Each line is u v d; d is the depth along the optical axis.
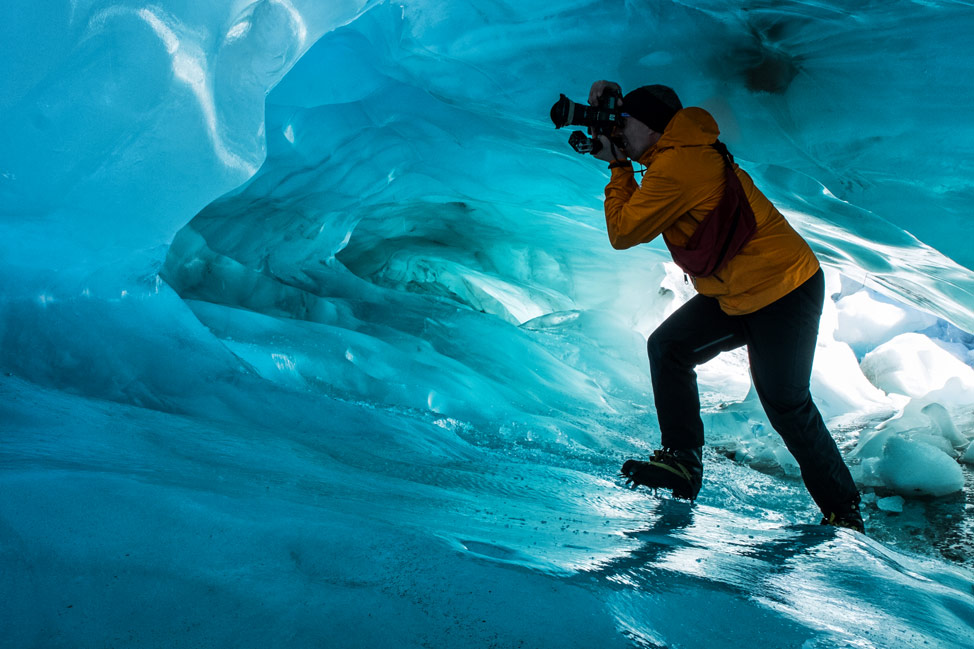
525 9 3.67
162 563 1.00
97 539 1.04
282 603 0.93
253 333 3.98
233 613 0.90
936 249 3.52
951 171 3.21
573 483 2.57
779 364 2.53
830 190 3.62
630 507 2.25
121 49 2.49
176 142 2.73
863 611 1.26
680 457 2.69
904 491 3.63
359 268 9.56
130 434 1.90
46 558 0.97
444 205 7.56
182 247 5.08
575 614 1.00
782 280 2.47
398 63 4.21
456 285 9.88
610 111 2.52
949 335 8.51
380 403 3.66
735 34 3.34
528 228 7.89
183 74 2.65
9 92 2.36
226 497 1.28
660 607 1.11
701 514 2.23
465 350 5.56
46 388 2.25
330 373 3.88
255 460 1.90
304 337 4.12
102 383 2.59
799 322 2.50
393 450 2.64
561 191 5.55
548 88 3.97
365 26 4.16
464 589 1.03
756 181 3.97
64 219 2.64
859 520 2.68
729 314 2.60
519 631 0.93
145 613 0.88
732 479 3.84
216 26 2.65
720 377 7.72
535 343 6.17
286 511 1.26
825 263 5.14
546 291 9.46
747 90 3.49
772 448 4.45
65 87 2.45
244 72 2.91
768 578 1.41
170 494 1.22
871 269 4.62
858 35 3.09
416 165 5.54
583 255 9.07
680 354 2.72
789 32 3.23
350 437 2.71
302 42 2.99
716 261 2.46
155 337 2.93
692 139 2.39
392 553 1.12
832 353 6.71
